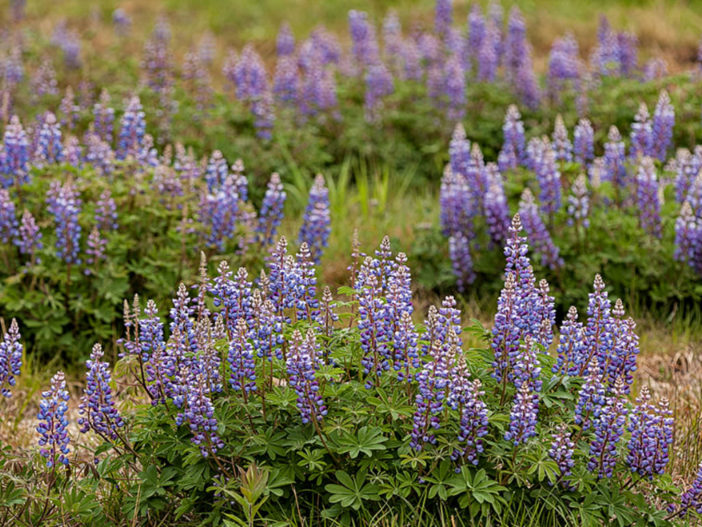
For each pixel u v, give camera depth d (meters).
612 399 4.52
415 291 8.18
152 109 10.32
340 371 4.39
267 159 10.13
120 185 7.55
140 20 17.47
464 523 4.55
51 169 7.74
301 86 11.91
